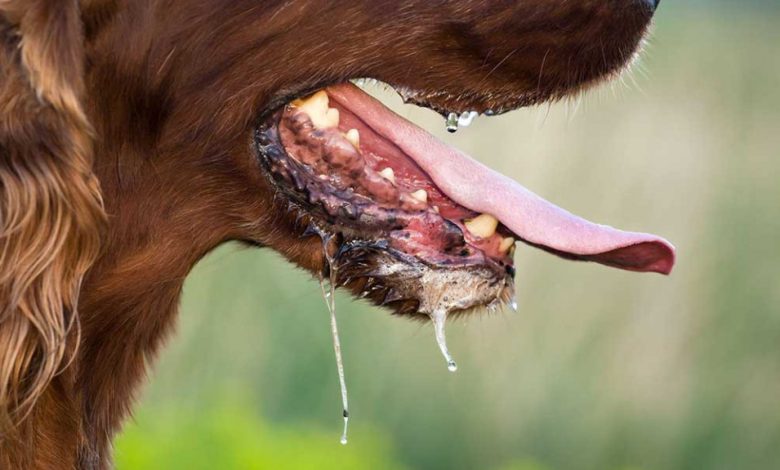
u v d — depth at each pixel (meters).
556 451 12.91
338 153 5.40
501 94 5.47
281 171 5.41
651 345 13.11
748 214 13.48
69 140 4.81
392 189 5.44
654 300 13.20
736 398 12.89
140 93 5.17
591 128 13.59
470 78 5.43
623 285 13.20
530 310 13.21
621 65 5.59
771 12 17.67
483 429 13.00
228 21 5.19
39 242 4.82
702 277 13.23
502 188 5.67
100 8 5.01
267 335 12.91
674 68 15.05
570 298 13.25
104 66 5.09
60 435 5.22
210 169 5.36
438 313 5.46
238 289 12.94
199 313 12.84
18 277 4.82
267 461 11.17
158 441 11.05
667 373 13.06
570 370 13.09
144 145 5.25
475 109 5.52
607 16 5.41
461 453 12.95
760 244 13.36
